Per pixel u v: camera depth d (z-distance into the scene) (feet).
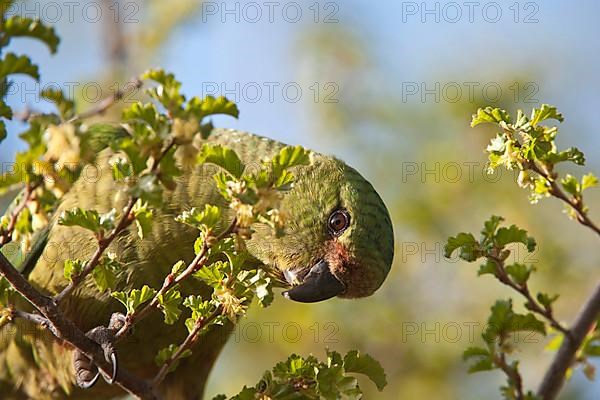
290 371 23.50
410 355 47.70
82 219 20.45
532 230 48.32
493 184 49.06
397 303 48.29
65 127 17.92
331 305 47.67
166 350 25.11
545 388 28.66
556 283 47.75
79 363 30.81
